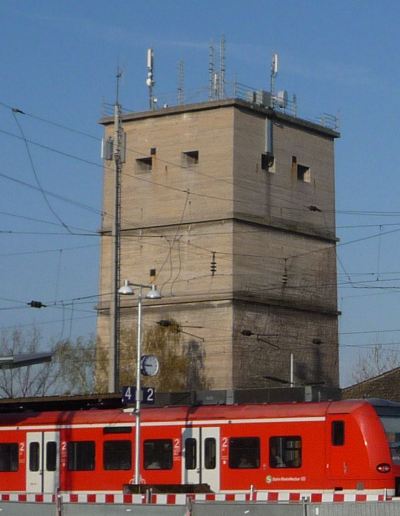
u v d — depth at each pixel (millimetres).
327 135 91438
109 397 41500
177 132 85438
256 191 84500
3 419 43000
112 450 40062
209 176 83750
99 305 87938
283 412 36719
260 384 83062
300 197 88125
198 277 83688
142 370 40562
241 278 82875
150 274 85750
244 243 83312
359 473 35000
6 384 88688
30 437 42062
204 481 37875
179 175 85125
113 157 58281
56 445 41344
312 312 88062
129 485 36594
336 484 35344
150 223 86062
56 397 42875
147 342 81812
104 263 88250
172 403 41125
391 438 35719
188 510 26531
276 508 26031
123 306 85875
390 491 34969
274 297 85000
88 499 33969
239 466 37250
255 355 83125
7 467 42531
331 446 35625
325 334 88938
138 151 87062
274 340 84625
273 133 86250
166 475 38719
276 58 88250
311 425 36094
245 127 84125
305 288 87688
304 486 35875
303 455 36062
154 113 86438
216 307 82500
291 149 87750
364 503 25984
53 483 41188
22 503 28922
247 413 37406
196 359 82812
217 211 83125
